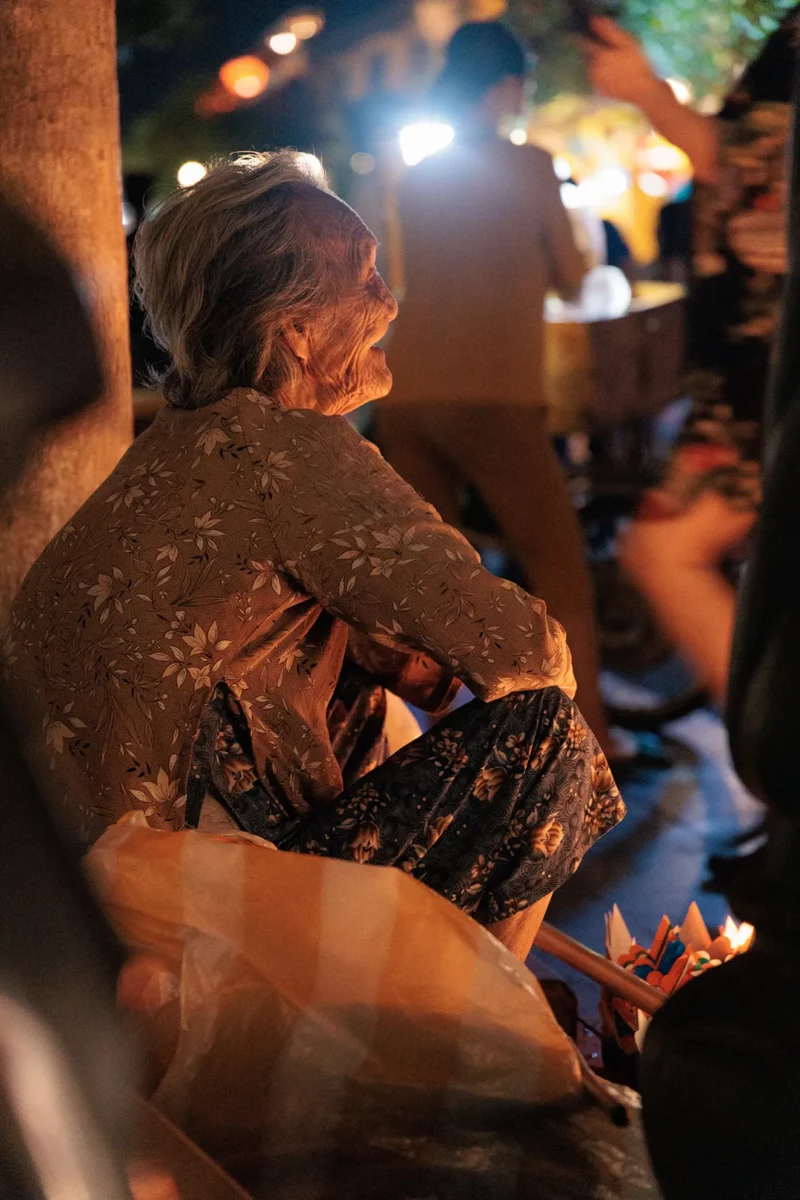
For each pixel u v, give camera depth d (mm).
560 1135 1524
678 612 3664
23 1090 693
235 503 1968
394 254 3877
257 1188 1479
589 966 1990
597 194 7598
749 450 3307
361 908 1552
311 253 2027
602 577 4566
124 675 1919
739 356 3203
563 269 3828
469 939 1562
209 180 2066
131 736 1916
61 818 724
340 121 6953
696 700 4129
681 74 7453
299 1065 1526
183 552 1958
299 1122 1519
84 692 1930
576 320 4980
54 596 1989
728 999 1202
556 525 3898
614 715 4207
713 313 3213
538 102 7270
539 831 1951
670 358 5027
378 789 1968
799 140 1155
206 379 2051
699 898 3051
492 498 3908
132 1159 805
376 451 2061
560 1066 1534
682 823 3502
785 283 1191
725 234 3100
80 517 2043
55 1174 695
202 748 1960
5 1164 696
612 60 3148
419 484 3955
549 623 1965
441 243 3775
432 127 3846
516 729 1960
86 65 2551
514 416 3811
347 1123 1521
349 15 6773
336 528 1940
